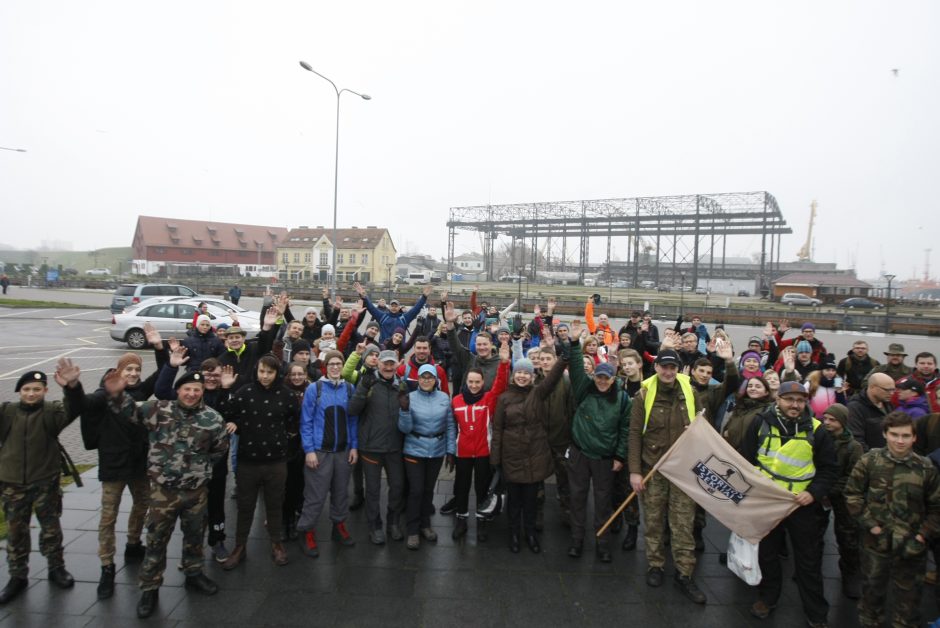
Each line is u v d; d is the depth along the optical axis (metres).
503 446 5.02
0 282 38.59
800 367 7.65
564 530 5.59
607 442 4.93
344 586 4.40
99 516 5.44
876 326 32.44
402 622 3.95
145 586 3.95
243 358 5.61
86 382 11.84
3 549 4.64
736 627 4.02
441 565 4.77
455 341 7.12
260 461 4.57
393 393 5.16
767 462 4.25
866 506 3.91
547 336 6.88
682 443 4.52
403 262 107.38
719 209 64.31
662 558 4.61
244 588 4.34
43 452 4.10
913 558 3.78
